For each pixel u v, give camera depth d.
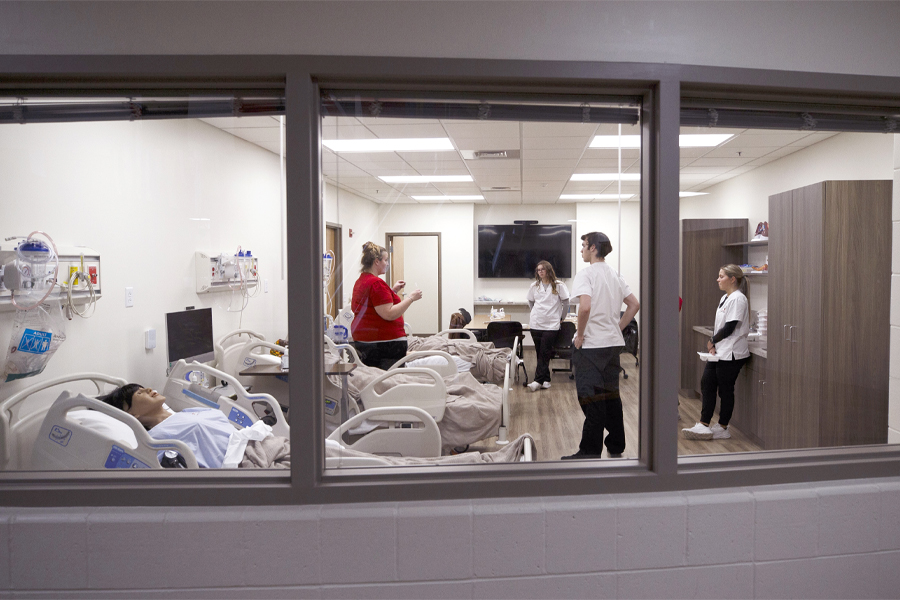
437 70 1.19
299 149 1.17
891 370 1.74
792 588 1.23
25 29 1.17
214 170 2.39
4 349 1.79
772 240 2.23
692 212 2.31
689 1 1.24
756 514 1.21
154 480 1.18
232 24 1.18
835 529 1.24
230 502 1.15
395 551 1.15
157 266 2.36
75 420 1.47
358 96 1.27
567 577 1.18
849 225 2.15
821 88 1.27
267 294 2.54
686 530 1.19
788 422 2.08
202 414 1.72
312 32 1.18
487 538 1.16
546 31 1.21
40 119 1.31
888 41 1.29
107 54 1.17
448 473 1.20
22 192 1.84
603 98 1.30
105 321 2.14
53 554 1.12
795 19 1.26
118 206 2.19
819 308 2.19
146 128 2.19
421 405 1.73
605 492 1.20
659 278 1.22
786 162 2.12
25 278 1.83
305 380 1.15
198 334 2.53
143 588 1.13
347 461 1.27
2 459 1.53
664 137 1.22
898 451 1.34
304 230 1.17
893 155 1.77
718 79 1.23
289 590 1.14
